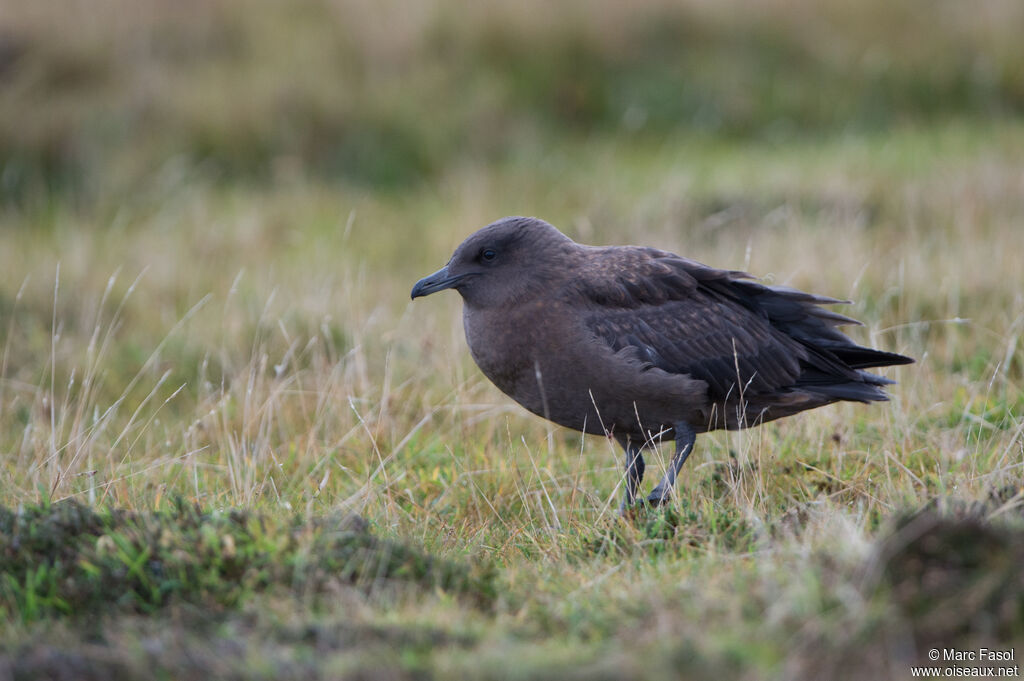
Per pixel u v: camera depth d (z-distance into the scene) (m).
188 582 6.64
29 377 12.48
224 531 7.05
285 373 12.18
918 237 14.64
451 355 12.12
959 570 5.84
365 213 18.94
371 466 10.02
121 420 11.55
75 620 6.38
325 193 20.05
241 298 14.38
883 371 11.13
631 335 8.98
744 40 23.98
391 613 6.30
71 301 14.38
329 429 10.66
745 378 9.20
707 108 22.70
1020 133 20.56
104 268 15.77
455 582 6.94
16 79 22.28
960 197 16.00
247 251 16.92
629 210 17.39
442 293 14.88
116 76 22.52
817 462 9.41
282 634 5.98
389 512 8.76
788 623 5.66
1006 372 10.54
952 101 22.75
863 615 5.58
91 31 23.23
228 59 23.38
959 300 12.47
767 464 9.21
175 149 20.77
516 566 7.61
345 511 8.42
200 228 17.86
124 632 6.11
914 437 9.66
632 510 8.45
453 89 22.55
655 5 24.28
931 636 5.53
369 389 11.31
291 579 6.67
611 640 5.88
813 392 9.36
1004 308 12.18
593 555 7.85
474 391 11.13
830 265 13.66
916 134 21.33
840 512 7.57
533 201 18.73
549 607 6.57
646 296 9.10
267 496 9.25
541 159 20.86
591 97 22.94
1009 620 5.55
